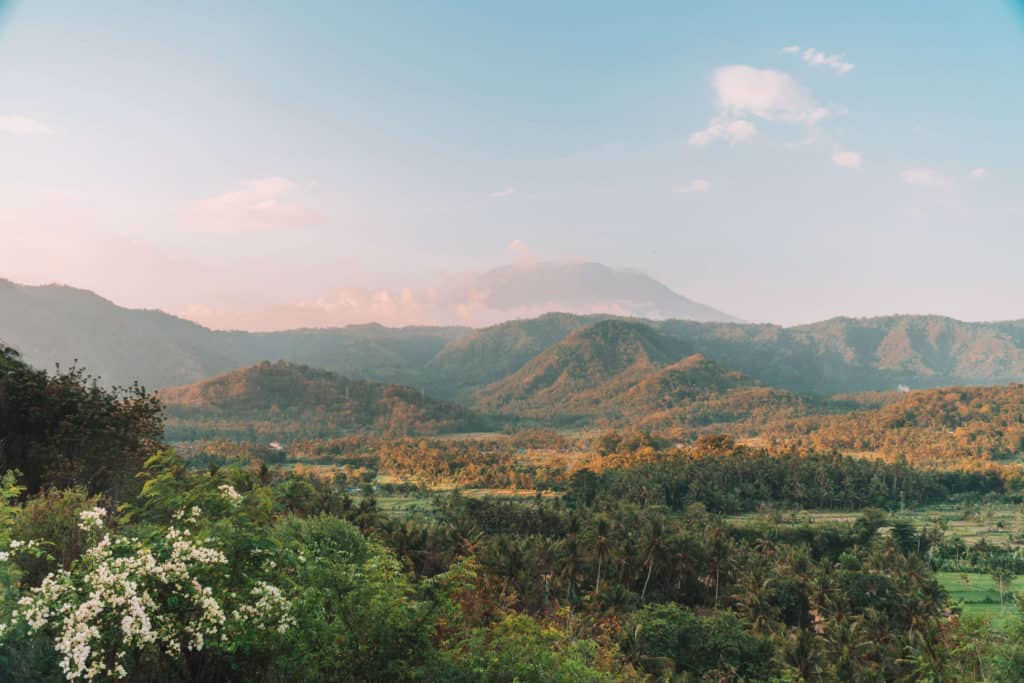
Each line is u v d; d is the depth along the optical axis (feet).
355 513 227.61
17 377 113.70
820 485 571.69
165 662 36.88
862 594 271.49
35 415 109.40
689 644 188.03
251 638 35.35
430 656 43.06
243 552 38.42
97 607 31.07
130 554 34.19
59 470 101.65
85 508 53.62
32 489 102.22
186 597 33.99
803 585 268.00
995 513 560.61
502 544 233.35
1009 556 399.24
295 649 37.27
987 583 353.51
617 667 67.72
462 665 44.11
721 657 182.50
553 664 46.57
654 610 204.33
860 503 570.05
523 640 48.14
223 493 41.42
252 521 42.09
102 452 112.27
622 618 199.11
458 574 49.21
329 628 38.09
